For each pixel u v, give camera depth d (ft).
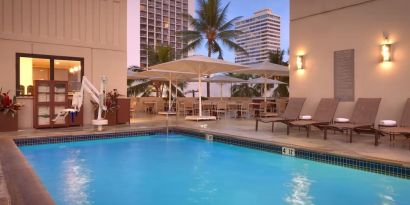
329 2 29.60
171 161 22.24
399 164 16.49
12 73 33.14
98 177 18.21
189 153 24.93
